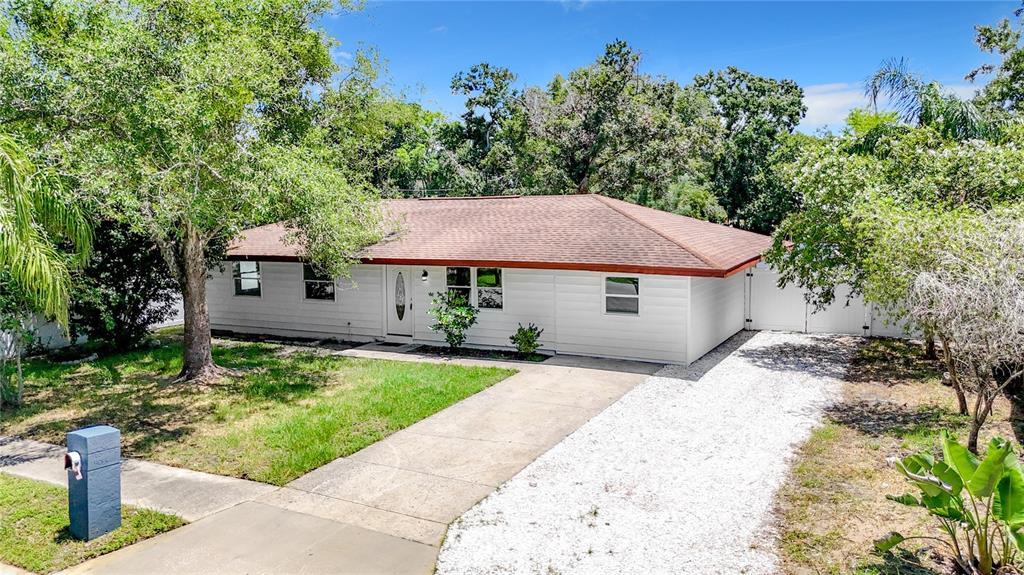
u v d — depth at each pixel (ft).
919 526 18.52
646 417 30.35
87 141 29.37
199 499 21.53
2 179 23.59
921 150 39.42
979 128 45.78
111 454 18.99
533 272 45.73
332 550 17.89
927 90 47.16
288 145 39.73
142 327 48.78
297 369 41.81
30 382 38.47
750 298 53.93
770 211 101.19
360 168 66.74
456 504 20.97
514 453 25.75
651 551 17.65
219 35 33.76
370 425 29.40
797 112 119.44
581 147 99.09
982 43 79.61
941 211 29.91
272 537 18.70
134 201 27.58
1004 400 30.78
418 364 43.09
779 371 39.09
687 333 41.11
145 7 32.50
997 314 22.39
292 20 49.55
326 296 54.29
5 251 23.36
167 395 35.32
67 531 19.08
